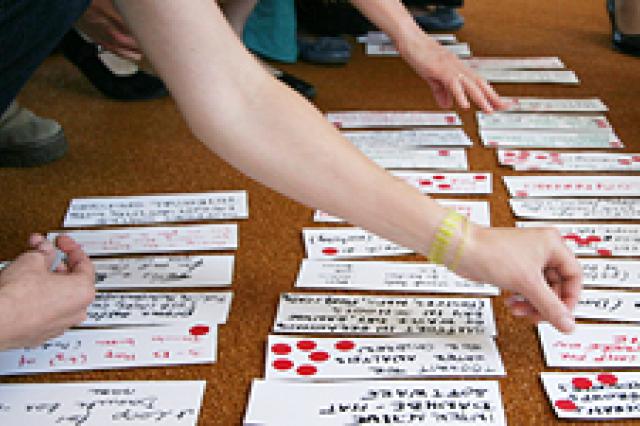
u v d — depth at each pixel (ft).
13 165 4.72
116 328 3.21
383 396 2.81
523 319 3.29
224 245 3.84
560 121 5.32
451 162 4.69
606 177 4.50
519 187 4.39
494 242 2.72
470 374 2.93
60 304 2.73
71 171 4.67
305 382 2.88
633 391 2.86
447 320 3.24
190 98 2.41
